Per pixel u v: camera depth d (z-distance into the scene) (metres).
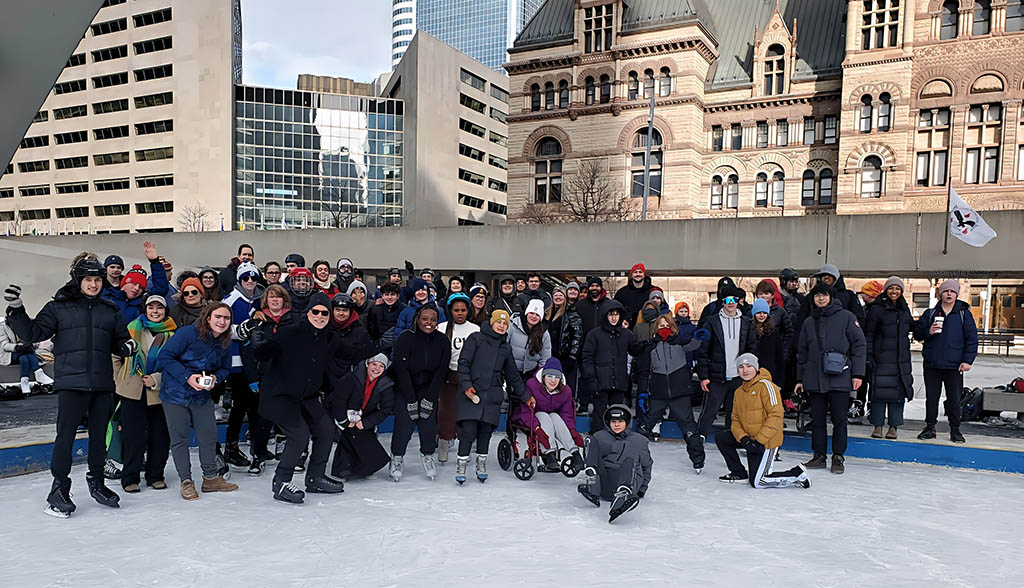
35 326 4.79
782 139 37.09
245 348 6.09
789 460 7.54
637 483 5.21
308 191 69.81
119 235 22.25
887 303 7.58
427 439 6.41
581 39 38.91
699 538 4.68
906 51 32.41
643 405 8.18
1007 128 30.98
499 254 19.55
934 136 32.72
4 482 6.02
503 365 6.35
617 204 37.59
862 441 7.66
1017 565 4.27
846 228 16.69
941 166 32.72
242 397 6.33
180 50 65.75
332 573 3.90
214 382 5.34
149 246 7.53
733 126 38.06
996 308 31.73
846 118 33.97
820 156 35.78
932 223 15.93
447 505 5.46
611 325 7.49
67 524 4.78
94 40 69.38
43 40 5.10
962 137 31.83
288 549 4.31
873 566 4.19
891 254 16.31
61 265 17.00
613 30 38.00
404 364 6.27
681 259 18.06
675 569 4.05
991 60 31.14
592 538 4.63
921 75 32.56
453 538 4.58
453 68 74.38
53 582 3.73
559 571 3.97
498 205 83.94
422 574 3.90
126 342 5.11
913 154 32.97
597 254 18.78
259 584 3.72
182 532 4.62
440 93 72.69
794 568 4.12
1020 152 30.89
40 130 72.00
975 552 4.50
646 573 3.96
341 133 70.94
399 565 4.04
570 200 37.69
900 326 7.53
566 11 40.69
